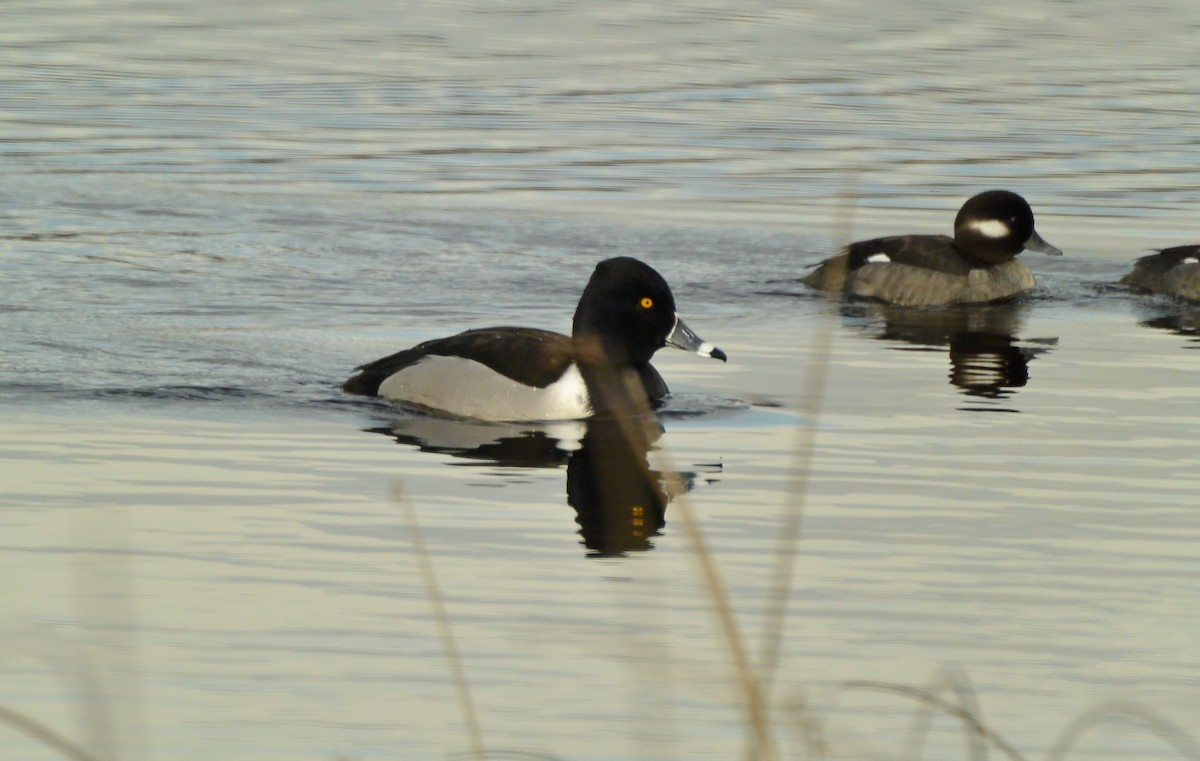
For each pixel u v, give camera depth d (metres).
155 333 17.83
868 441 14.20
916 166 27.02
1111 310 20.30
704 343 15.36
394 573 10.95
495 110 31.66
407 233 23.11
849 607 10.49
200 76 35.03
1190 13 45.12
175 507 12.24
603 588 10.73
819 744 7.51
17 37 39.56
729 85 34.03
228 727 8.65
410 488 12.74
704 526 11.96
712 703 9.08
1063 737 8.74
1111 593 10.78
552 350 15.04
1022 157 27.64
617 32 41.41
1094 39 40.47
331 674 9.36
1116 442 14.20
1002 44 39.56
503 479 12.99
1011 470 13.40
